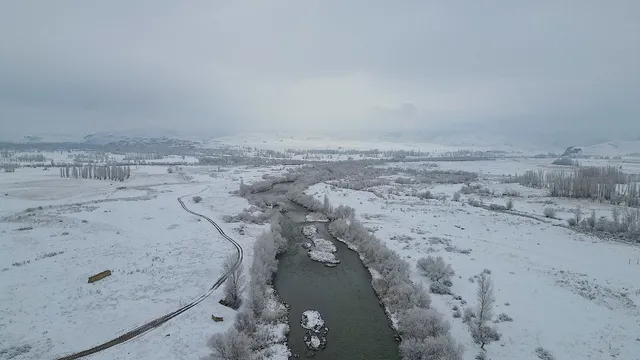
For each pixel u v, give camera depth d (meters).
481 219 85.38
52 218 78.44
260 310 43.78
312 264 62.38
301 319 44.16
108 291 46.16
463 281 50.94
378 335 40.94
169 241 67.56
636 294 46.00
